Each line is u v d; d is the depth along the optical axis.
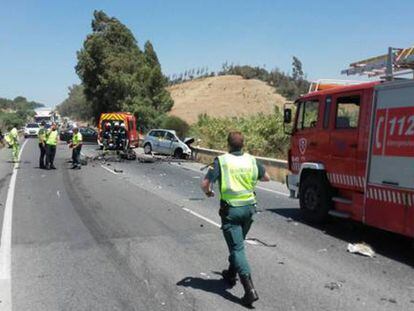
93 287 6.82
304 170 11.83
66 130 51.59
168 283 7.00
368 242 9.64
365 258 8.49
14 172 21.91
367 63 11.10
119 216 11.81
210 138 37.50
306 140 11.80
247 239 9.73
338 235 10.22
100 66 63.28
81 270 7.56
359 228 10.92
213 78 153.25
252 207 6.46
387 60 9.89
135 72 62.91
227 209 6.40
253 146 29.36
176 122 52.22
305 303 6.32
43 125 24.72
